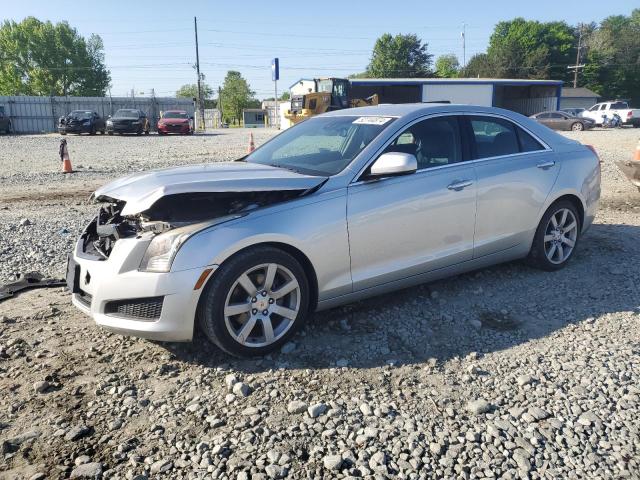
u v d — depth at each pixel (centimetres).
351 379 334
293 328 369
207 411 303
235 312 344
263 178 363
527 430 284
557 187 493
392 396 316
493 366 349
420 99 4712
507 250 475
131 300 337
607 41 8738
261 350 357
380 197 392
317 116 512
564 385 325
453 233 432
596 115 4344
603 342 379
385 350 368
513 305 442
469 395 316
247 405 308
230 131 4522
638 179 873
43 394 321
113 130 3172
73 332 402
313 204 367
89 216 818
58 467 259
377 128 421
